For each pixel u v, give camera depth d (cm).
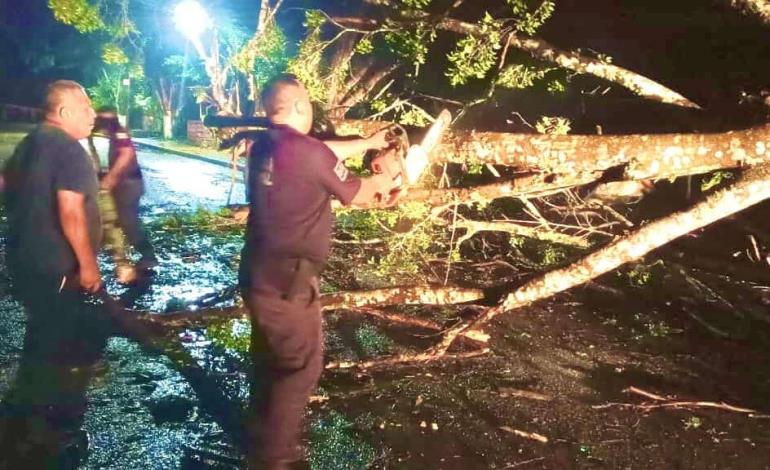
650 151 484
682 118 553
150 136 3275
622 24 687
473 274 751
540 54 560
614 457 395
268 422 343
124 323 529
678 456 397
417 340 572
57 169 390
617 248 498
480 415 443
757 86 580
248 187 337
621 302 683
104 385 445
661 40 676
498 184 556
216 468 361
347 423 425
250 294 336
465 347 557
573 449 403
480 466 380
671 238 487
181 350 516
